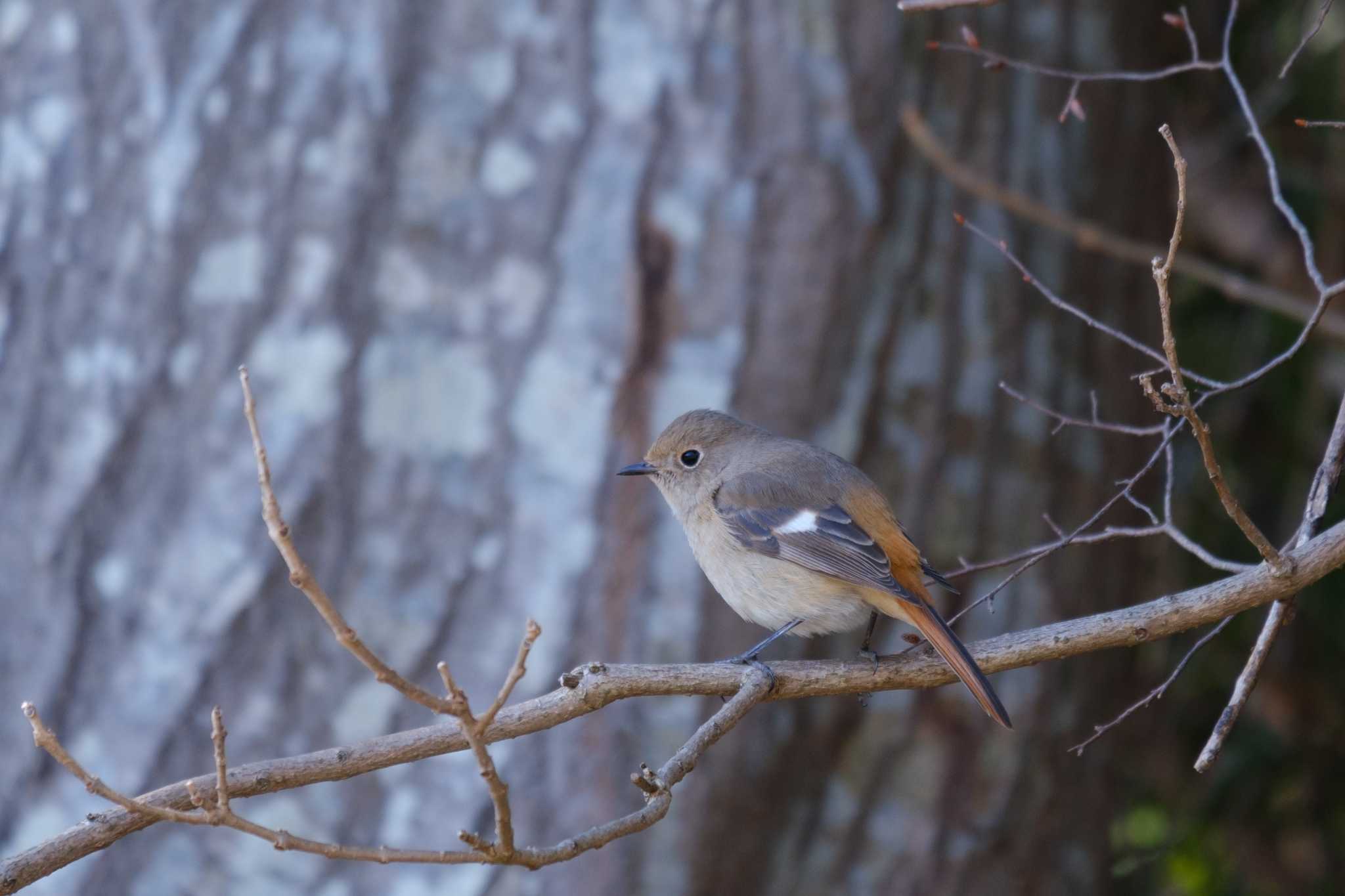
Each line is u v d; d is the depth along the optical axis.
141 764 9.70
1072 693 10.83
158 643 9.83
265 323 9.97
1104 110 11.67
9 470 10.28
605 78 10.05
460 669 9.73
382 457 9.84
